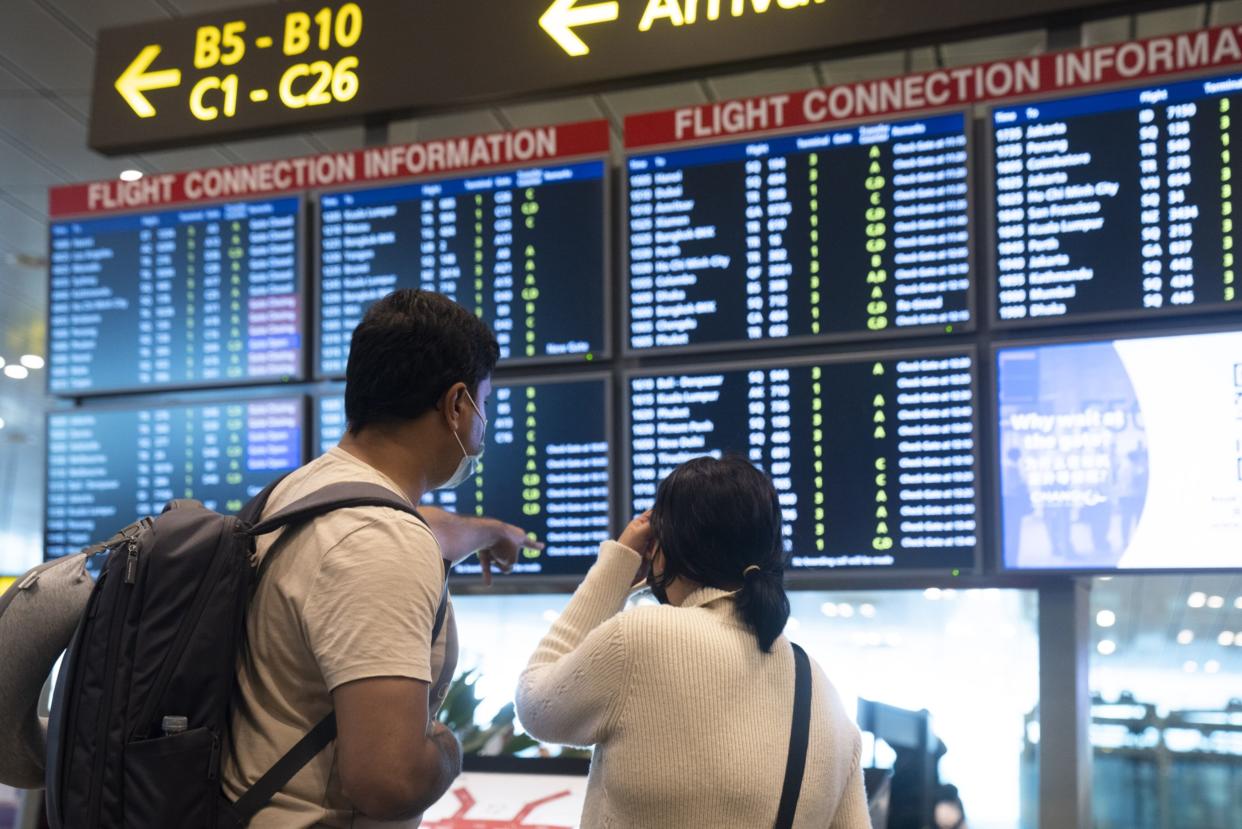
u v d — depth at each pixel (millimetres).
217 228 3111
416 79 2953
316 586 1179
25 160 5762
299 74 3059
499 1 2928
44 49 4660
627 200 2818
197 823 1146
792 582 2707
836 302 2650
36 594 1329
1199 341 2408
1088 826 2520
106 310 3178
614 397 2801
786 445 2650
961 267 2570
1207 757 3273
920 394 2580
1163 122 2471
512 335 2873
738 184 2744
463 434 1375
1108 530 2428
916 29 2615
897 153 2643
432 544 1234
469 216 2936
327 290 3020
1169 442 2406
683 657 1376
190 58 3160
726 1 2746
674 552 1484
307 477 1318
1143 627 3699
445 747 1247
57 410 3180
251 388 3094
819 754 1403
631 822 1359
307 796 1196
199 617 1172
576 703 1396
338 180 3055
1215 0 2529
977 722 2762
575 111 5289
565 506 2789
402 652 1149
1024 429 2506
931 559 2529
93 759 1153
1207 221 2420
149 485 3076
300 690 1208
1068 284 2500
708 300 2736
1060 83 2561
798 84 5027
